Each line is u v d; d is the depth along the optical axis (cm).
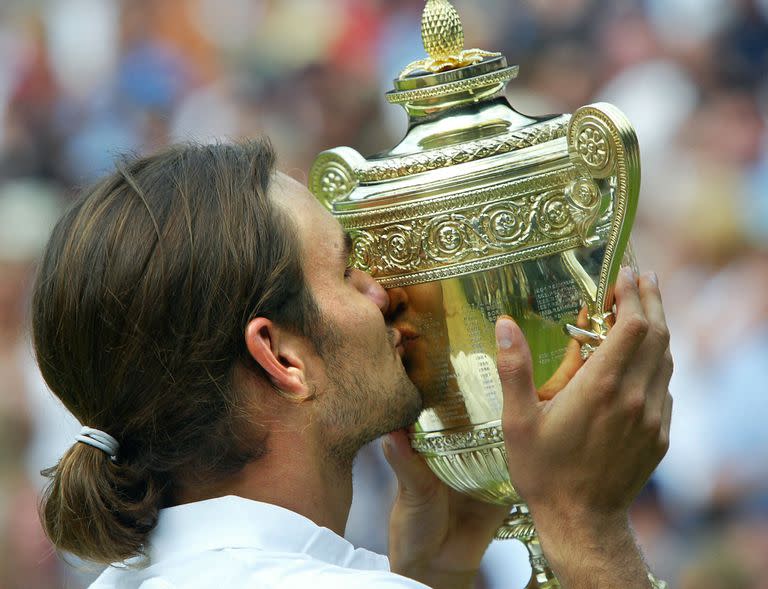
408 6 2302
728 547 1558
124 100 2338
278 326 565
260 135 613
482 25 2183
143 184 568
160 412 558
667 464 1620
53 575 1589
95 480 565
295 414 569
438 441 611
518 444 564
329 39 2291
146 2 2456
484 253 580
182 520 561
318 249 579
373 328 581
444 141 602
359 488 1566
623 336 549
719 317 1706
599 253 578
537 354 581
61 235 575
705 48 2059
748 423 1616
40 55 2423
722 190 1852
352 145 2155
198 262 551
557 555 563
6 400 1666
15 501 1616
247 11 2394
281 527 555
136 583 559
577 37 2119
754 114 1981
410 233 590
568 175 572
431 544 699
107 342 556
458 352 593
